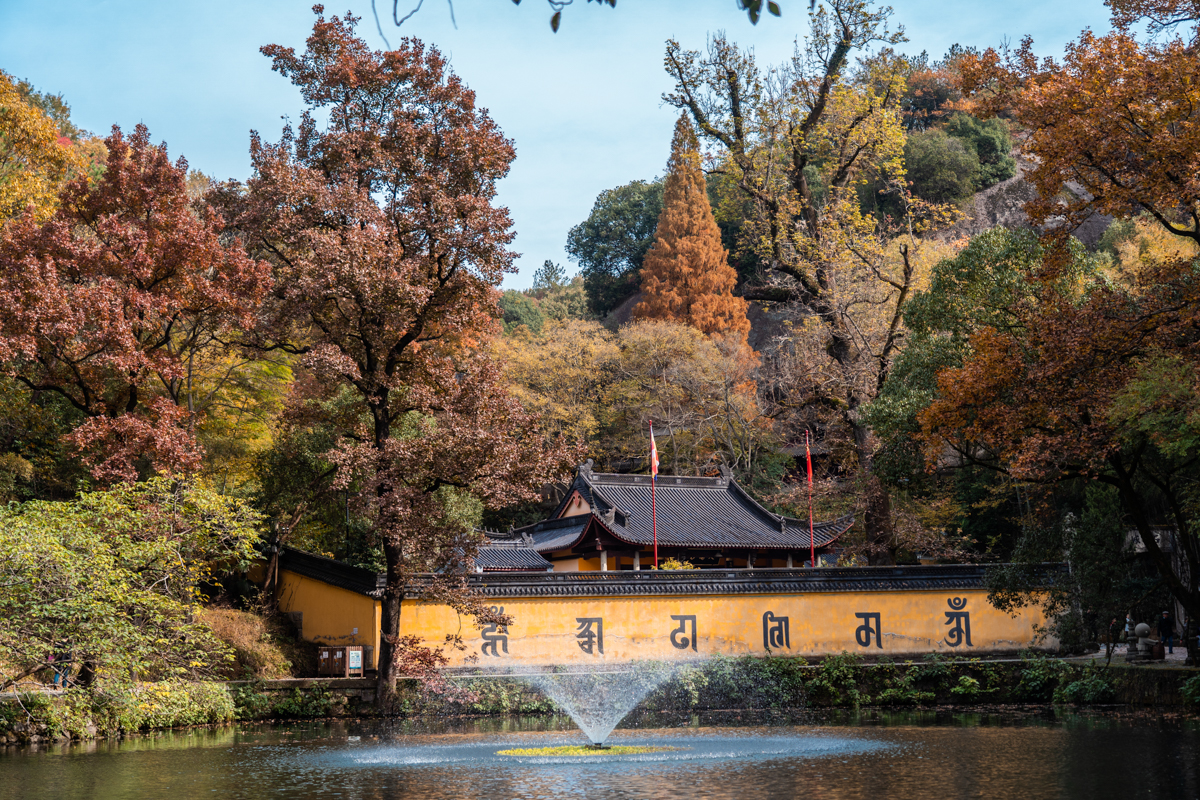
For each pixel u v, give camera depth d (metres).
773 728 20.45
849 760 15.05
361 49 24.67
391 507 22.31
